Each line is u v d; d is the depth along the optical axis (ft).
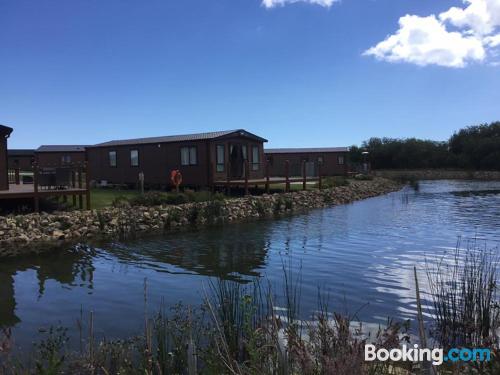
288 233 50.80
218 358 13.50
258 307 18.88
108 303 25.53
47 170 58.08
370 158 230.89
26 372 13.98
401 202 89.45
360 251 39.91
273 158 151.33
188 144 83.41
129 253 40.01
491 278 22.61
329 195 90.17
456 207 78.23
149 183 90.38
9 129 54.90
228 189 77.56
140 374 13.47
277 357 11.86
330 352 11.69
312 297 25.79
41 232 47.06
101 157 101.76
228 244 44.24
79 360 14.99
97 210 54.24
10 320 22.95
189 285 29.14
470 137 232.32
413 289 27.43
